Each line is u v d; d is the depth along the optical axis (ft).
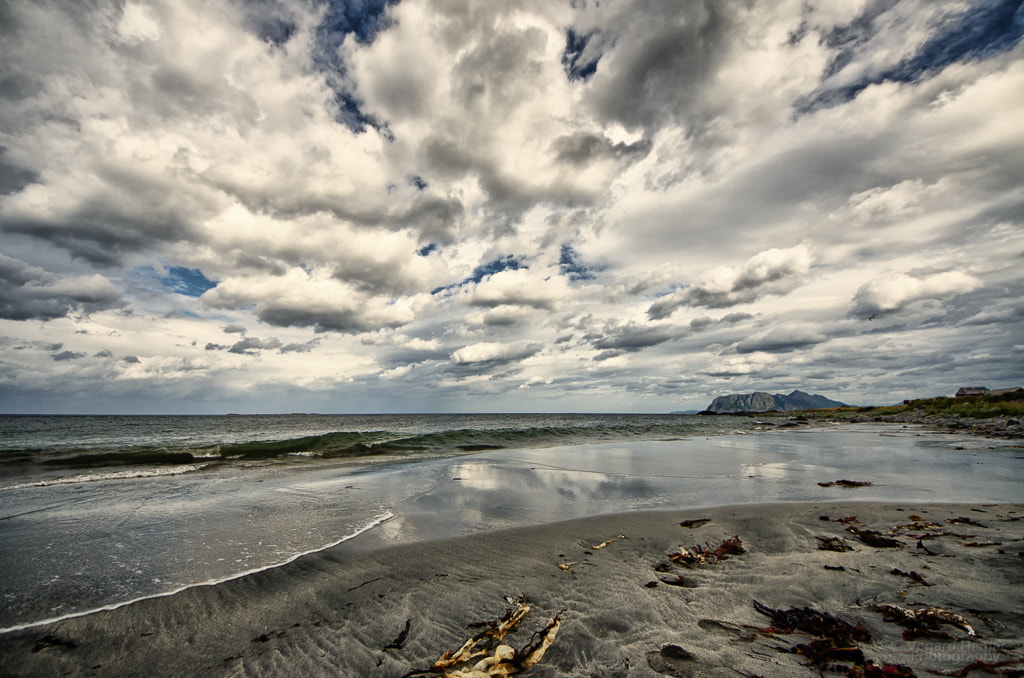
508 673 11.73
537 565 20.31
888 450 66.13
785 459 57.88
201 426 176.45
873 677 10.83
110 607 16.38
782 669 11.48
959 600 14.90
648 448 73.72
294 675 12.26
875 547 21.42
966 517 26.45
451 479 43.14
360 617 15.52
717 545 22.77
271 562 20.89
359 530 25.88
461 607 16.07
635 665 11.82
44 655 13.38
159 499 34.04
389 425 198.49
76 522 27.40
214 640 14.23
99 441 88.38
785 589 16.70
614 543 23.35
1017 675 10.44
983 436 81.92
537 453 66.18
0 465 52.31
